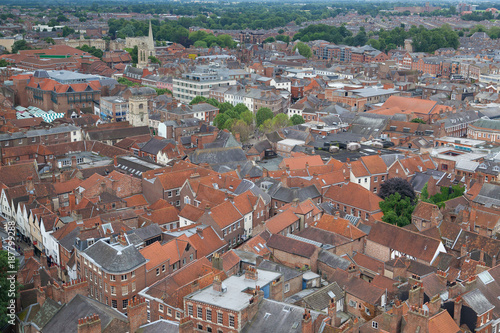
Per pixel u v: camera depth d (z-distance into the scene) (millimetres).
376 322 108625
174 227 171625
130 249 128250
